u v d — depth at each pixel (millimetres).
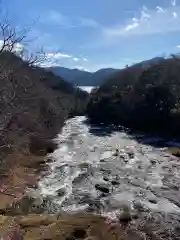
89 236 14109
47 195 19875
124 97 55312
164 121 43500
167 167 26047
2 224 14234
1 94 8938
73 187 21406
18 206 17875
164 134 41969
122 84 64750
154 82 51688
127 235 14461
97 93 68688
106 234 14398
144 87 51844
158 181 22312
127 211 17203
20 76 10773
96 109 60062
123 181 22391
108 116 56281
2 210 17172
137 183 21906
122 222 15820
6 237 12125
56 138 38719
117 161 28172
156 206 17922
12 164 21797
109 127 50844
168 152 31703
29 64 9938
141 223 15742
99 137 41219
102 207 17953
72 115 67250
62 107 52469
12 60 9523
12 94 9688
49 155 30125
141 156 30062
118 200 18875
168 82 49125
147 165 26688
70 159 29047
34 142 30312
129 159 28875
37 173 24094
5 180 19750
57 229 14352
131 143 36938
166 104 44688
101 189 20859
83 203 18609
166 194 19750
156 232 14852
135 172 24594
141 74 57031
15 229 13578
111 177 23344
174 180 22500
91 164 27078
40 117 25719
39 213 17219
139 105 49094
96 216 16359
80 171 25047
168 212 17078
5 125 9180
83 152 32000
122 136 41969
